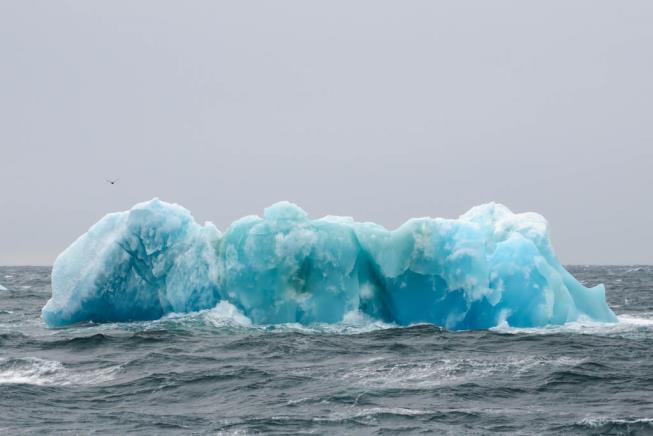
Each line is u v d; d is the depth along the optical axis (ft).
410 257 211.00
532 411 120.26
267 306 212.64
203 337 192.54
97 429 111.86
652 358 160.76
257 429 111.14
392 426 112.37
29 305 325.01
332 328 207.10
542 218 231.09
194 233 219.41
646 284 525.75
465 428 111.45
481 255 208.74
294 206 216.13
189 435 108.78
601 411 120.06
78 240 226.58
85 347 180.04
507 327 207.31
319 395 129.90
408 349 173.37
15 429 111.65
